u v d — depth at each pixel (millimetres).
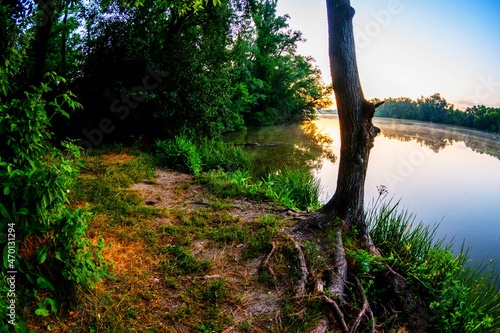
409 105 43688
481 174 12219
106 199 5148
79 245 2664
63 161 2598
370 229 4926
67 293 2594
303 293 3256
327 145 17750
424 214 7844
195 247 4043
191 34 11070
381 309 3428
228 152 10562
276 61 30312
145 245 3918
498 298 3803
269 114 29984
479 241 6504
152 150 9141
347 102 4117
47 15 7594
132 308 2838
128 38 9430
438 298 3498
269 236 4176
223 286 3303
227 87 11727
